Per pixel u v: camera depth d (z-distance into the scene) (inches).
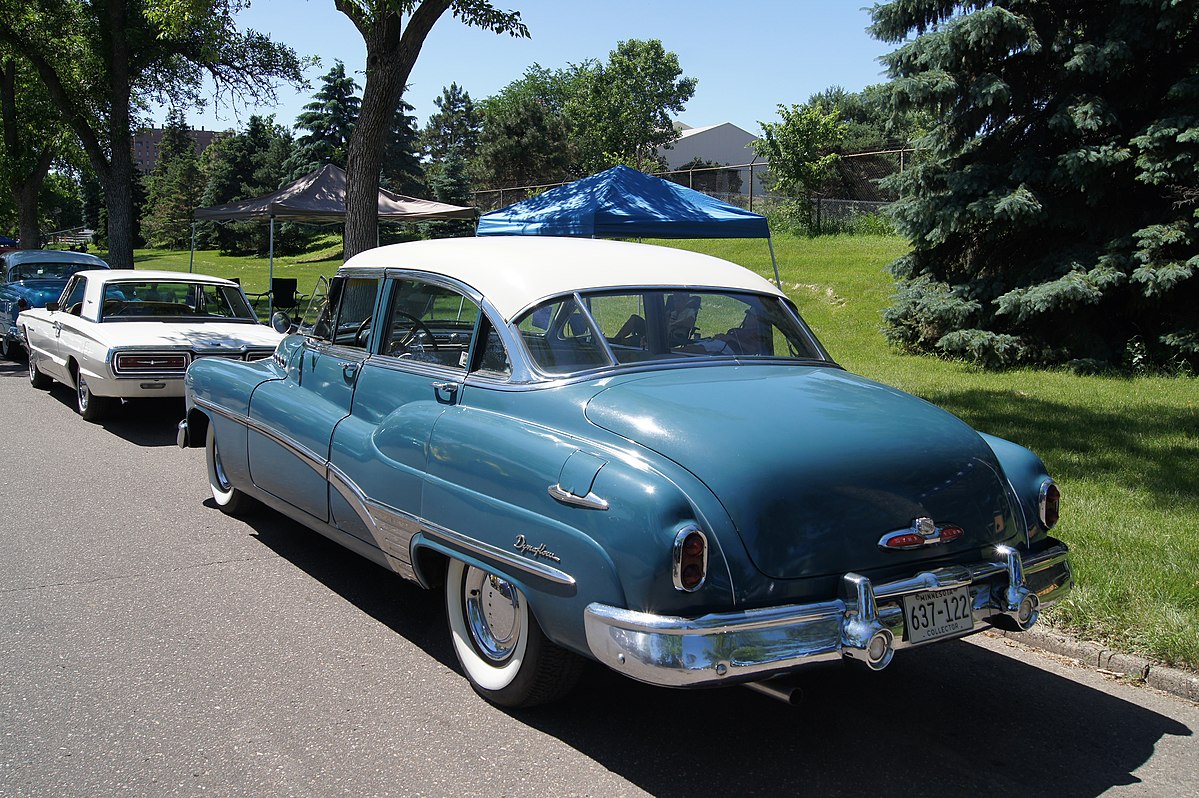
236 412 223.9
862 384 160.9
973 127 515.5
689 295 169.5
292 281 725.3
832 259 790.5
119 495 280.1
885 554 128.8
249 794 125.1
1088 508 246.7
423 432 155.6
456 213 767.7
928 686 164.4
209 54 575.2
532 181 2206.0
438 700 153.8
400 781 129.0
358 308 194.9
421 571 161.0
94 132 885.8
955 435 144.7
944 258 551.8
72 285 422.6
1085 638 175.6
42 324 439.8
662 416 132.5
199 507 268.4
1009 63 510.9
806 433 132.2
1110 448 315.6
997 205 485.7
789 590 122.1
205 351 364.2
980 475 141.4
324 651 172.4
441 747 138.6
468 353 160.2
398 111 2333.9
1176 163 454.6
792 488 123.6
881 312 561.9
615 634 118.9
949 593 132.3
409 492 156.7
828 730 147.4
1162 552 210.5
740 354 168.4
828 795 128.1
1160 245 461.1
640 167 1886.1
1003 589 138.1
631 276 167.0
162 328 378.0
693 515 119.5
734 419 132.7
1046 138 510.3
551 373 148.4
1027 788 131.0
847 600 123.1
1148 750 142.2
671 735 144.2
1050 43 494.9
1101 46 476.1
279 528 249.1
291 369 215.2
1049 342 501.7
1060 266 489.4
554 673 140.7
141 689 155.9
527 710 150.9
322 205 719.7
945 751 141.1
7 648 171.2
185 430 260.2
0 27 782.5
